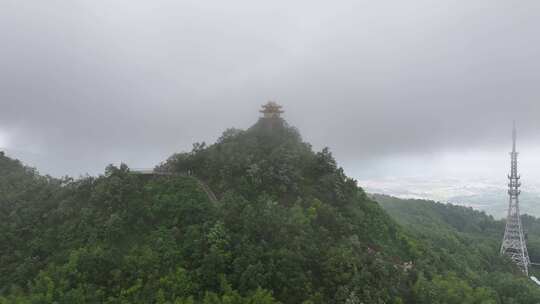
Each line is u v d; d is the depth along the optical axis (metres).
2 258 91.88
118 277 80.69
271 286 77.06
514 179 190.38
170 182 106.31
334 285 79.12
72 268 82.31
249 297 74.19
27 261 88.81
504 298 104.19
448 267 108.94
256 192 99.81
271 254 80.38
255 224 86.56
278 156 108.56
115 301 77.06
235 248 82.19
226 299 73.00
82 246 89.12
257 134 122.50
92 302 76.62
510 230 187.12
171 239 87.00
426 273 96.25
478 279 107.75
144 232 91.69
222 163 109.44
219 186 103.69
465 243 162.50
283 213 91.69
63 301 76.38
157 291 77.19
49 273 83.38
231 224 87.88
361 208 109.38
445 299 87.62
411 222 181.25
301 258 80.56
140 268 81.81
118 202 97.94
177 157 117.50
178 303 73.50
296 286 76.88
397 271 89.19
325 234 89.94
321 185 107.00
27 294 80.81
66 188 107.81
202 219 91.12
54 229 96.62
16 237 96.50
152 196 100.50
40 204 106.44
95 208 97.94
